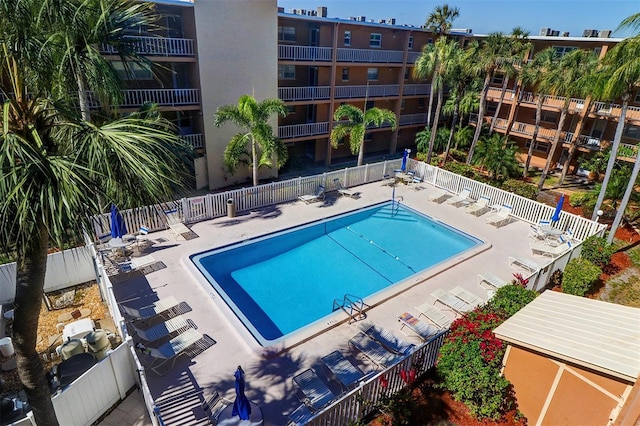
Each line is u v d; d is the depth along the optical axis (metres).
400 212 20.28
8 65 5.02
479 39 32.75
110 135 5.04
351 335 10.69
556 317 8.27
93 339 9.07
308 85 27.78
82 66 6.04
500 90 29.83
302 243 16.97
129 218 14.59
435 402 8.56
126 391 8.63
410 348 9.98
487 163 24.42
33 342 6.01
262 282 14.04
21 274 5.56
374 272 14.99
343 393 8.62
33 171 4.48
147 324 10.65
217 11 19.20
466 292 12.38
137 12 6.82
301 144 29.70
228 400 8.38
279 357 9.73
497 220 18.16
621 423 5.71
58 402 7.07
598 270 13.21
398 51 29.08
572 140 25.67
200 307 11.38
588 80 18.69
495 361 8.31
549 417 7.88
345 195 21.08
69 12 5.59
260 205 18.72
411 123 32.28
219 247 14.70
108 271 12.23
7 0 4.84
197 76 20.00
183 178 6.10
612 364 6.48
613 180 19.70
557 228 17.69
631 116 24.45
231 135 21.98
